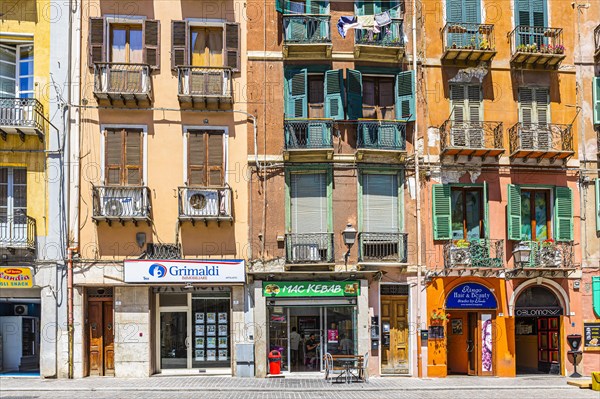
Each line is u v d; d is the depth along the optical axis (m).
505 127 20.73
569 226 20.48
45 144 19.12
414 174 20.25
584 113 21.14
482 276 19.98
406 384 17.58
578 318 20.28
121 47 19.88
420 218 20.03
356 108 20.09
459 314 20.77
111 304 19.34
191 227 19.44
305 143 19.62
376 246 19.72
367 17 19.94
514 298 20.08
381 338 19.80
